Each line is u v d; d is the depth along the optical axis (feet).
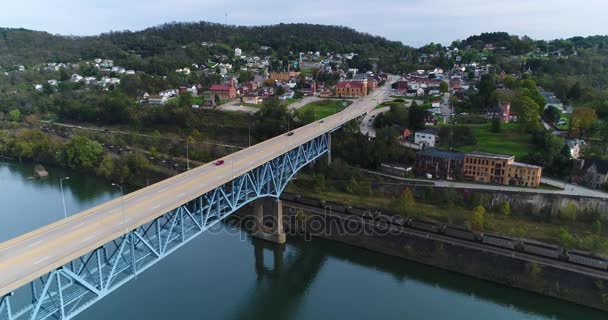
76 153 411.75
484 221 248.93
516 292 214.90
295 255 258.78
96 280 143.84
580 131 369.50
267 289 222.28
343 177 335.26
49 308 128.77
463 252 235.61
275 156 250.98
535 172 287.48
